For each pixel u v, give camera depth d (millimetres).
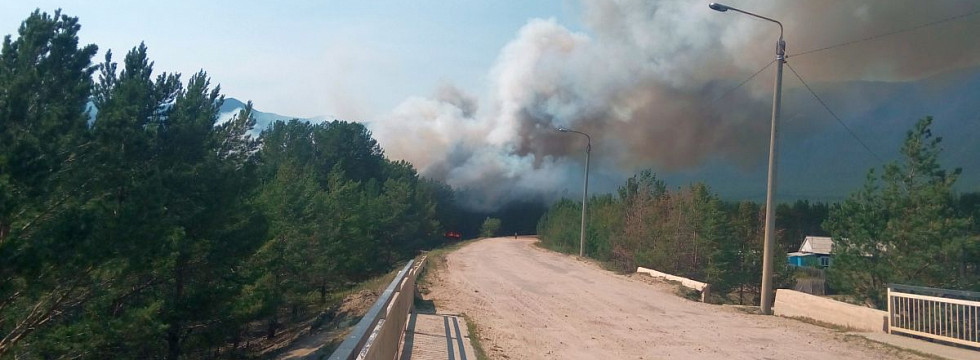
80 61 15109
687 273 35250
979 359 11562
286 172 31391
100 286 15500
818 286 37781
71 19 15258
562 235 57156
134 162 16297
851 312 15844
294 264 28062
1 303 13328
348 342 4688
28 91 13719
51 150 13414
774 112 19859
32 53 14539
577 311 18188
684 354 12039
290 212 28281
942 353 12125
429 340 12047
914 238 20156
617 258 39062
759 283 36969
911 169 21094
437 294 21391
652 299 21797
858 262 22062
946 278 19891
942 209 20234
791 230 70000
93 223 13555
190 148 19359
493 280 27312
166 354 19750
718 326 15883
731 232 36281
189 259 19016
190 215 18781
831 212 25516
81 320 15664
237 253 20219
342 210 37906
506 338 13266
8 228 13078
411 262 17688
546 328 14930
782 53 19891
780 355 12078
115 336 14984
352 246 38000
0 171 12266
